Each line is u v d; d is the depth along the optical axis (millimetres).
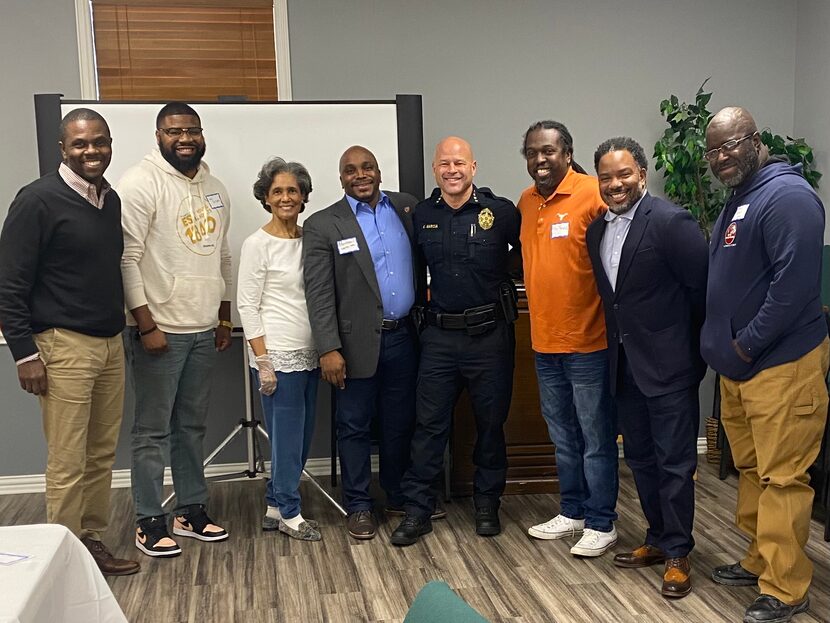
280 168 3193
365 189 3217
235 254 3838
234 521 3580
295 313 3211
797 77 4441
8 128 3902
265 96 4109
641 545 3201
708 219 4246
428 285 3479
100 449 3047
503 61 4227
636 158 2689
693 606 2668
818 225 2355
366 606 2725
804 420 2451
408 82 4168
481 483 3365
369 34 4105
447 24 4164
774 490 2504
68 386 2811
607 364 2982
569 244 2920
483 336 3201
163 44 4008
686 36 4363
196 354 3230
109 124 3676
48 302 2775
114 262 2891
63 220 2723
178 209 3098
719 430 4082
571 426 3197
